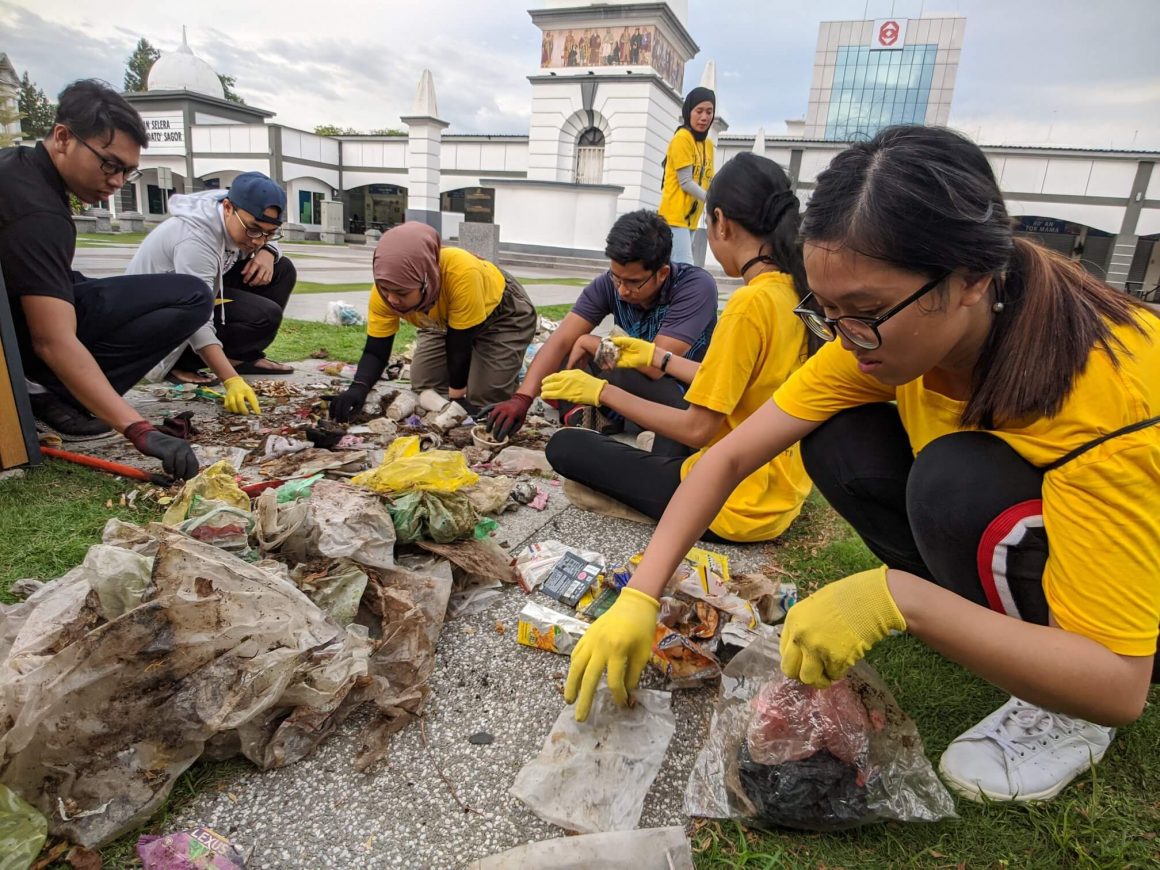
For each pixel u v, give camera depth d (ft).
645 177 71.61
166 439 7.84
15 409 8.05
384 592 5.50
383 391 11.97
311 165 103.30
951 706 5.50
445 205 104.27
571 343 11.04
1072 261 3.92
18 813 3.64
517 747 4.84
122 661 3.99
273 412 11.46
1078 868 4.17
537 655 5.76
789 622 4.09
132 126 8.11
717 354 7.14
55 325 7.84
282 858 3.94
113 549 4.42
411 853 4.02
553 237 68.23
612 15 67.97
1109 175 76.84
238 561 4.87
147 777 4.07
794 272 7.13
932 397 4.57
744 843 4.20
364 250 82.84
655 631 5.32
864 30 140.87
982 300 3.59
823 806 4.19
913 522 4.63
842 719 4.26
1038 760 4.72
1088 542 3.51
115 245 53.93
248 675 4.29
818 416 5.29
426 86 77.15
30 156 7.95
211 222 12.15
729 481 5.17
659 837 3.98
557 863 3.83
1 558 6.32
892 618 3.85
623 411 7.83
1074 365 3.56
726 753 4.61
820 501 9.91
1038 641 3.60
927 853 4.22
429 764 4.65
